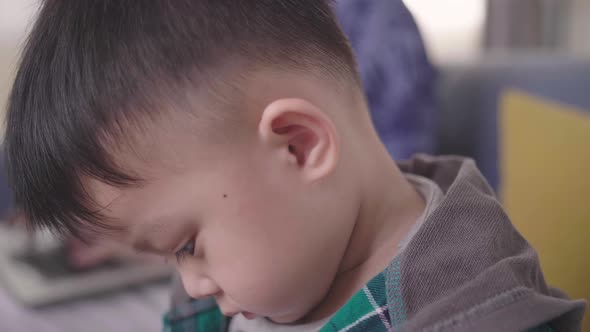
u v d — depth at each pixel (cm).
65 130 46
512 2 250
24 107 47
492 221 48
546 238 90
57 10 48
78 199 47
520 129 108
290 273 49
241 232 47
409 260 46
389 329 45
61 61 46
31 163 47
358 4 130
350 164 51
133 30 46
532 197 97
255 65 47
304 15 51
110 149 45
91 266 114
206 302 70
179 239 48
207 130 45
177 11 46
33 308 105
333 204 50
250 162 47
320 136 48
